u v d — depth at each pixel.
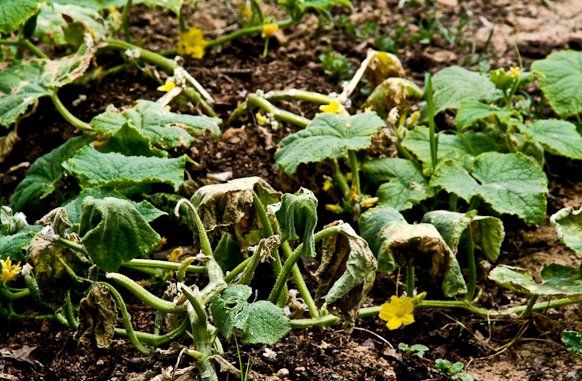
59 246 3.32
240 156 4.58
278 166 4.14
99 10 5.20
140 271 3.97
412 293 3.69
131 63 5.14
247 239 3.74
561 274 3.71
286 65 5.37
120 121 4.25
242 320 3.17
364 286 3.30
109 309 3.30
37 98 4.73
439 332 3.76
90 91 5.06
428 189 4.23
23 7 4.50
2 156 4.70
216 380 3.30
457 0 6.20
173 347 3.43
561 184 4.73
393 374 3.49
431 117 4.21
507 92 4.83
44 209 4.36
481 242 3.87
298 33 5.72
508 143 4.45
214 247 4.12
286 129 4.73
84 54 4.60
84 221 3.24
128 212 3.23
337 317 3.56
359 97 5.11
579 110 4.66
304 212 3.22
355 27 5.82
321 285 3.51
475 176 4.12
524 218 3.94
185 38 5.28
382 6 6.14
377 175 4.31
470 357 3.67
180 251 3.86
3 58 4.98
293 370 3.47
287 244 3.73
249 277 3.43
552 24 5.95
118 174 3.85
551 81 4.74
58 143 4.83
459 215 3.65
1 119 4.38
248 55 5.48
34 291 3.42
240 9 5.92
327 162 4.32
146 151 4.16
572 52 4.89
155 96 5.04
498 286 4.02
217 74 5.20
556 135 4.28
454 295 3.81
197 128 4.27
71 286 3.39
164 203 4.15
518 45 5.73
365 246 3.28
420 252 3.47
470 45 5.72
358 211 4.16
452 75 4.79
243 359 3.50
